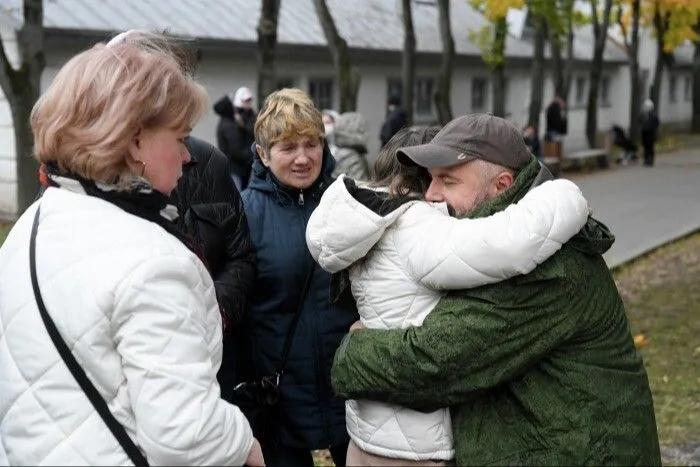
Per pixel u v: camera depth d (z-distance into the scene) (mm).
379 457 2082
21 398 1645
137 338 1591
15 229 1812
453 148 2035
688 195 15172
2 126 11914
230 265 2730
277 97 2881
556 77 24094
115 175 1740
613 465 1922
